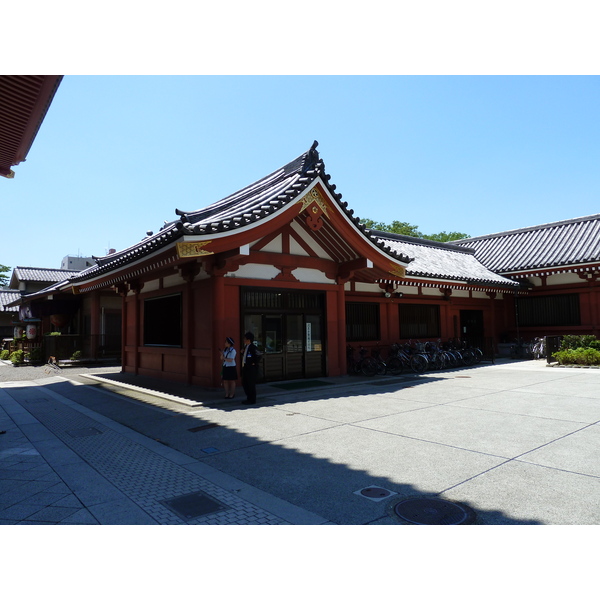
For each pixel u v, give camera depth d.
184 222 9.38
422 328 18.80
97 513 4.19
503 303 23.27
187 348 11.96
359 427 7.29
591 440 6.28
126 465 5.72
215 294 10.84
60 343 22.20
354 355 15.62
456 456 5.68
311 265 12.76
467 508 4.13
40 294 23.80
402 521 3.90
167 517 4.08
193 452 6.23
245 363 9.51
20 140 7.65
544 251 22.62
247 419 8.07
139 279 14.91
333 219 11.77
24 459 6.07
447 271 19.56
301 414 8.37
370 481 4.89
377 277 14.59
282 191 11.55
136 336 15.34
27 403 11.09
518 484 4.68
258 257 11.49
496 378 13.26
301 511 4.16
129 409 9.55
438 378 13.30
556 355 16.95
